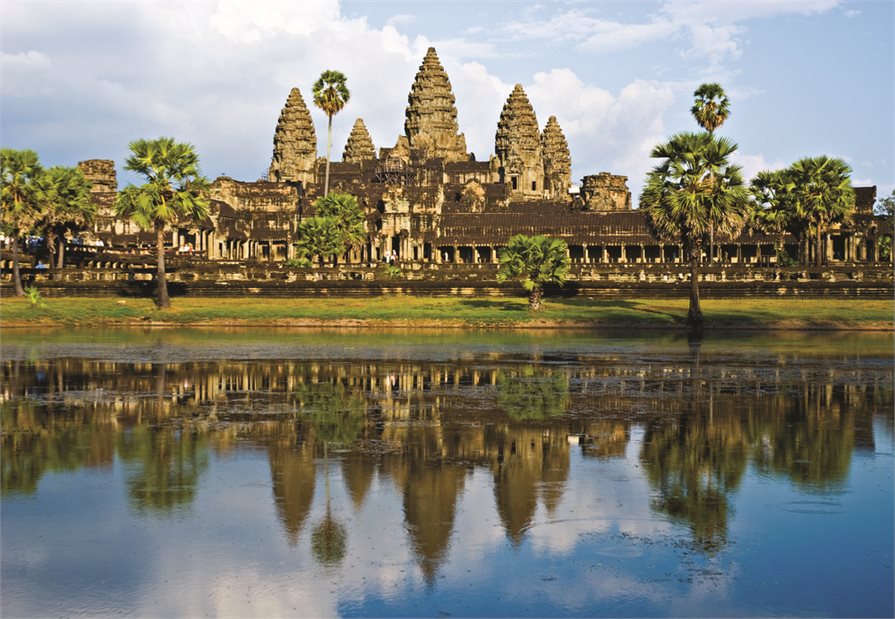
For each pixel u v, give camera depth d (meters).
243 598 13.79
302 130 192.75
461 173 178.00
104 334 63.62
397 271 95.25
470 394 32.62
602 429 25.81
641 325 68.50
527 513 17.70
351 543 16.02
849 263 107.94
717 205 65.69
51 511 17.83
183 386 34.72
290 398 31.66
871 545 15.91
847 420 27.25
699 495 18.91
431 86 188.00
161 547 15.84
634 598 13.80
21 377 37.44
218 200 143.38
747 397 31.88
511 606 13.54
